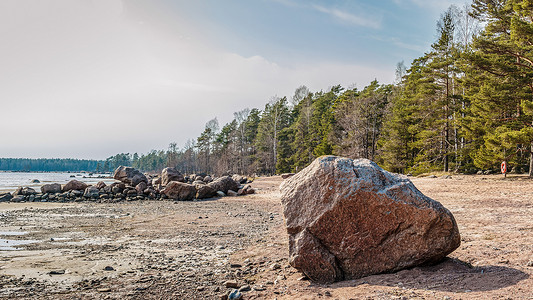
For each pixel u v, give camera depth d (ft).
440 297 14.15
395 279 17.54
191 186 86.99
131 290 19.60
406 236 18.85
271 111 261.03
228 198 87.81
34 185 156.46
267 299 17.43
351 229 19.24
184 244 33.09
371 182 19.39
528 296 13.10
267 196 89.15
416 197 19.03
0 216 54.95
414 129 123.13
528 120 79.10
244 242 33.81
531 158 79.97
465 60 87.71
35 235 38.24
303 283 19.61
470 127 91.61
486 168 108.47
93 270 23.95
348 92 198.49
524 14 77.25
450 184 72.79
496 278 15.72
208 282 21.07
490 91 80.28
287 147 254.27
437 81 115.14
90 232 40.19
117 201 81.92
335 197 19.42
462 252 22.48
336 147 168.14
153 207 68.80
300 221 20.04
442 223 18.56
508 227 29.81
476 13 116.67
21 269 24.16
